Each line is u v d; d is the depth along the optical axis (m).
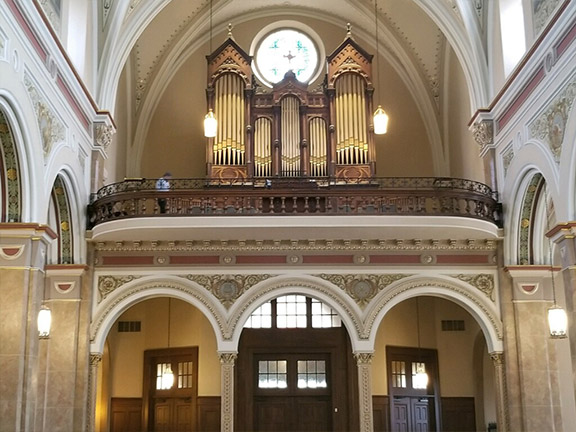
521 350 15.70
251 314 17.84
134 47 20.17
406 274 16.34
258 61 21.69
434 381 19.62
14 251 11.88
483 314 16.17
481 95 16.97
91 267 16.17
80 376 15.59
